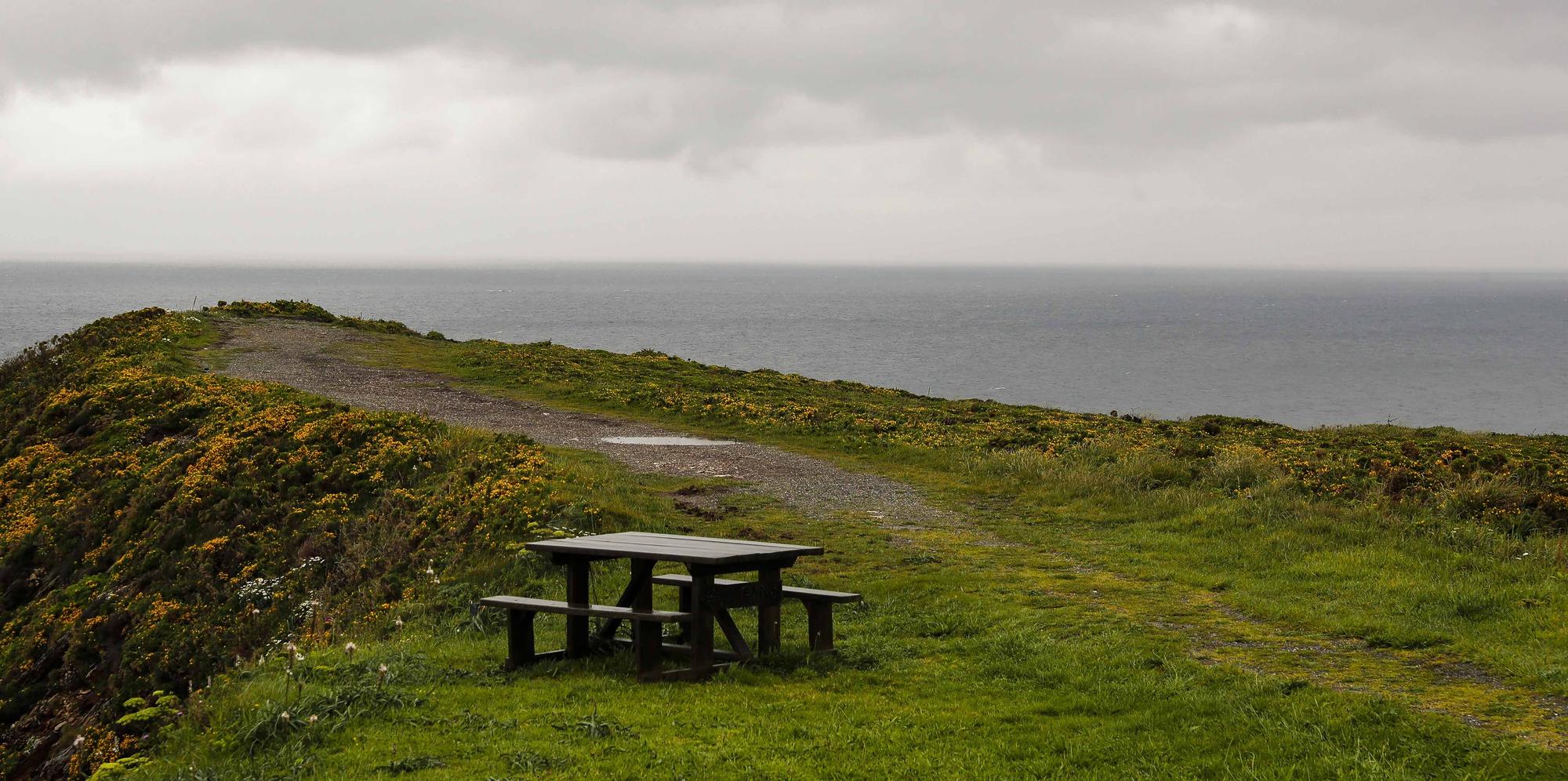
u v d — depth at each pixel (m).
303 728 8.22
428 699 8.85
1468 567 13.07
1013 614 11.53
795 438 26.41
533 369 36.66
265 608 15.59
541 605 9.59
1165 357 183.25
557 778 7.16
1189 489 18.59
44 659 17.03
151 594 17.02
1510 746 7.34
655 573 13.65
